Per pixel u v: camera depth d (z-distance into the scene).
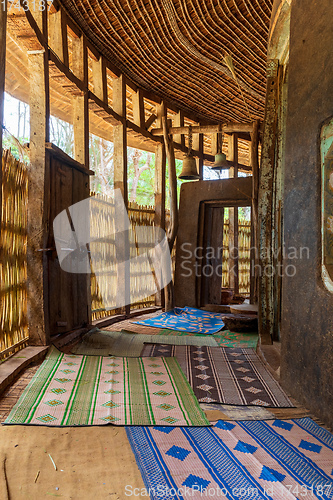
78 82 4.85
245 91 7.18
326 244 2.48
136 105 6.70
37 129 3.89
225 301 7.79
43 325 3.83
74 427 2.30
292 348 2.97
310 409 2.64
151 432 2.26
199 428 2.33
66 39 4.61
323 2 2.52
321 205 2.53
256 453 2.03
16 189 3.69
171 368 3.62
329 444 2.15
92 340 4.52
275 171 4.54
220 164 7.05
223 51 5.89
